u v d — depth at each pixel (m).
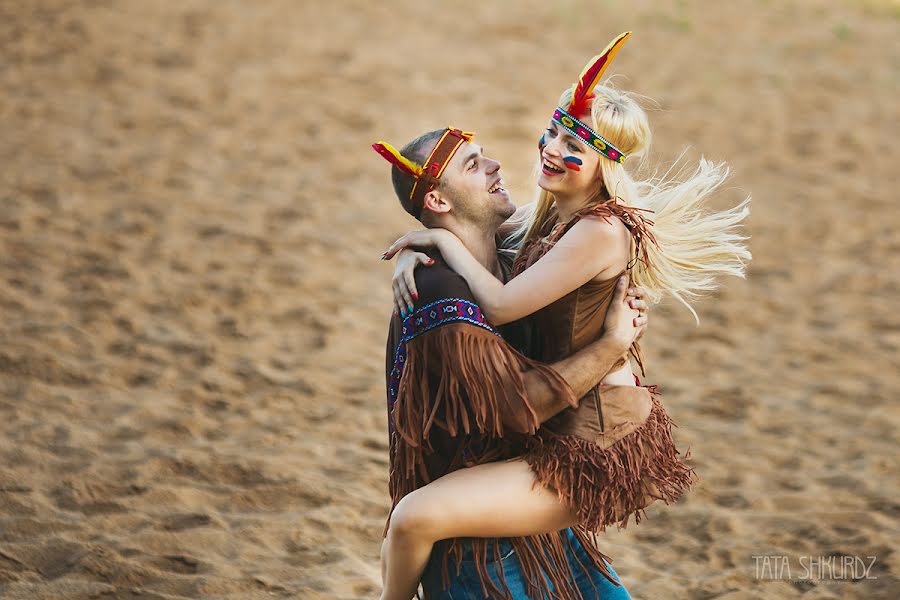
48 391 11.09
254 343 12.81
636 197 6.15
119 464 9.70
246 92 22.75
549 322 6.07
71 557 8.18
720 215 6.56
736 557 9.02
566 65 26.67
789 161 21.66
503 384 5.68
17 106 20.66
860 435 11.55
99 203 16.72
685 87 25.98
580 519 5.89
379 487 9.84
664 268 6.33
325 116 21.88
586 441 5.88
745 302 15.48
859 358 13.73
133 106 21.31
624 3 34.12
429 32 28.72
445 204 6.10
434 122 21.89
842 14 35.03
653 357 13.59
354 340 13.23
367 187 18.81
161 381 11.61
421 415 5.85
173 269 14.66
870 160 22.05
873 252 17.52
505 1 33.03
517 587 6.00
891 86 27.27
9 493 9.03
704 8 34.50
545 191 6.43
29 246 14.88
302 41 26.59
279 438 10.62
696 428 11.64
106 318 13.00
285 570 8.31
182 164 18.80
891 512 9.78
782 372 13.25
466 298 5.81
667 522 9.66
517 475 5.81
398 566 5.79
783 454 11.05
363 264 15.70
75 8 27.06
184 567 8.20
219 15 28.06
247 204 17.44
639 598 8.33
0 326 12.47
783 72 27.92
